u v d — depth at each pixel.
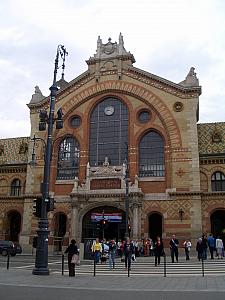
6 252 40.78
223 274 23.48
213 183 41.38
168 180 41.09
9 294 13.41
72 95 47.25
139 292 14.69
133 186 41.19
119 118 45.16
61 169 45.62
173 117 42.78
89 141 45.41
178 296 13.56
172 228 39.56
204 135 45.41
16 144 54.16
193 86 42.84
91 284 17.41
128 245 28.56
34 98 49.06
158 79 44.34
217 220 41.94
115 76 46.19
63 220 44.69
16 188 49.59
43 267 20.73
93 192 42.19
